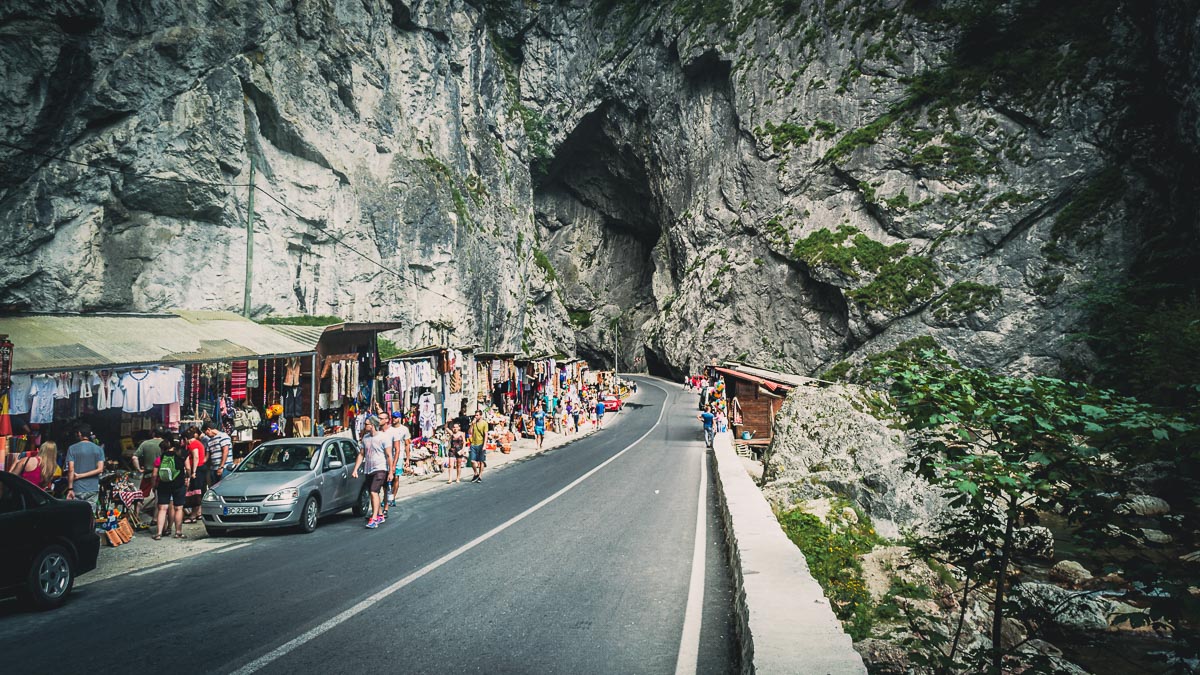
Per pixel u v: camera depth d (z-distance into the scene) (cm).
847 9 6538
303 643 584
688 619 654
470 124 5891
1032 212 5156
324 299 3644
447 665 531
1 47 2444
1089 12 5278
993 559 585
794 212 6450
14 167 2480
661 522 1209
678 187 8056
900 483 1430
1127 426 450
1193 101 4078
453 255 4731
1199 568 448
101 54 2684
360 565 887
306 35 3684
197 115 2966
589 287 9512
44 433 1196
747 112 7038
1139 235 4700
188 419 1395
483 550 973
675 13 7681
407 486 1747
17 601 739
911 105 5950
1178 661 454
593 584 784
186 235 2962
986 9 5672
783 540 814
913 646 660
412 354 2225
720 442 2561
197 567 892
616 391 5831
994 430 531
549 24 8319
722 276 7044
